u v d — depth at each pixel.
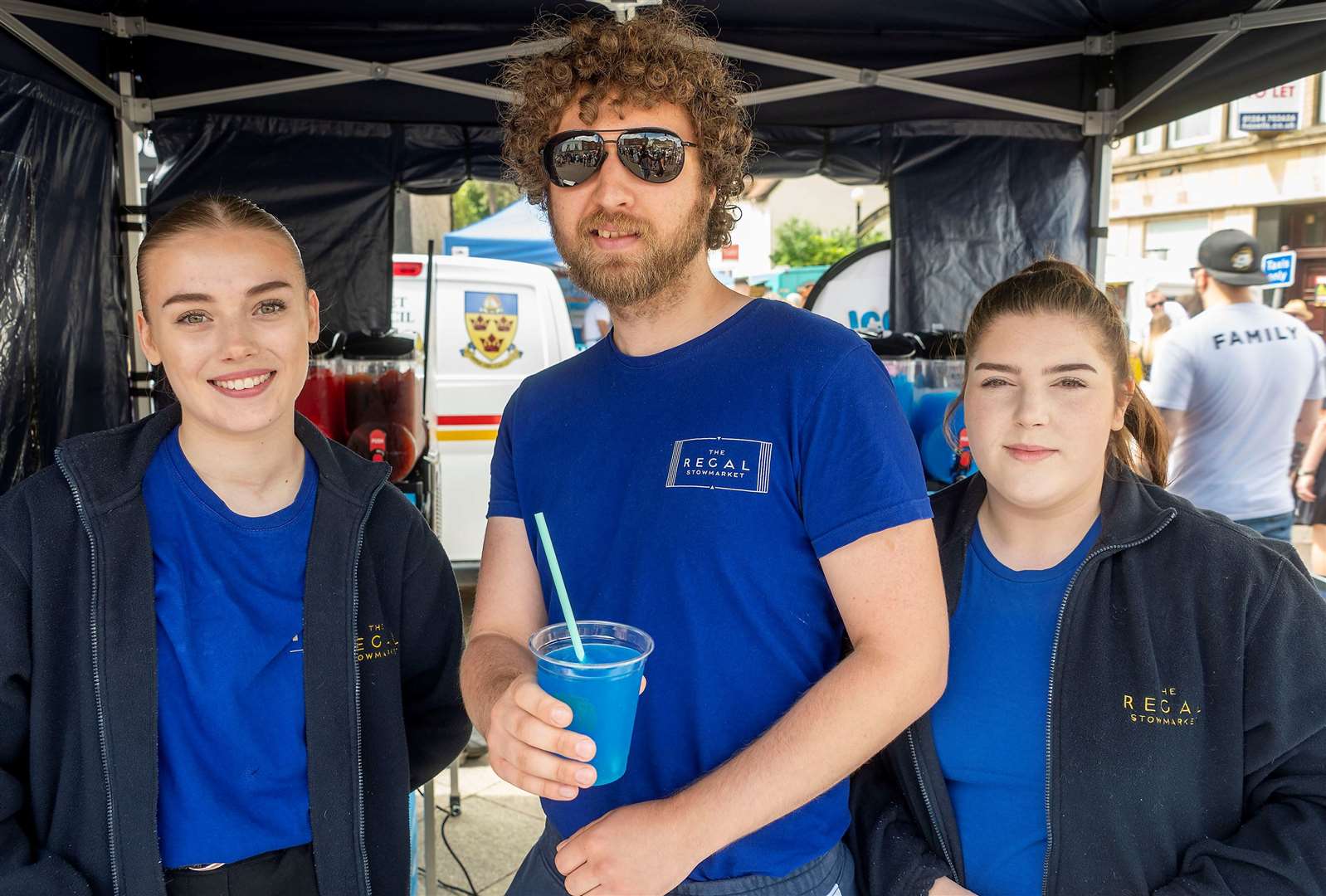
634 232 1.26
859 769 1.45
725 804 1.03
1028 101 3.66
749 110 3.64
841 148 3.72
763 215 21.58
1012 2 3.32
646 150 1.24
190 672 1.31
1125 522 1.27
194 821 1.30
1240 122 10.93
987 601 1.35
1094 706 1.23
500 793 3.36
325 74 3.35
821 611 1.22
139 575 1.30
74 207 2.96
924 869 1.30
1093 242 3.77
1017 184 3.73
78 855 1.29
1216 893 1.12
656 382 1.30
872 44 3.56
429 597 1.58
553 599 1.37
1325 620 1.18
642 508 1.24
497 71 3.42
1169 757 1.19
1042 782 1.27
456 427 5.55
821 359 1.20
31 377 2.69
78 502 1.29
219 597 1.34
